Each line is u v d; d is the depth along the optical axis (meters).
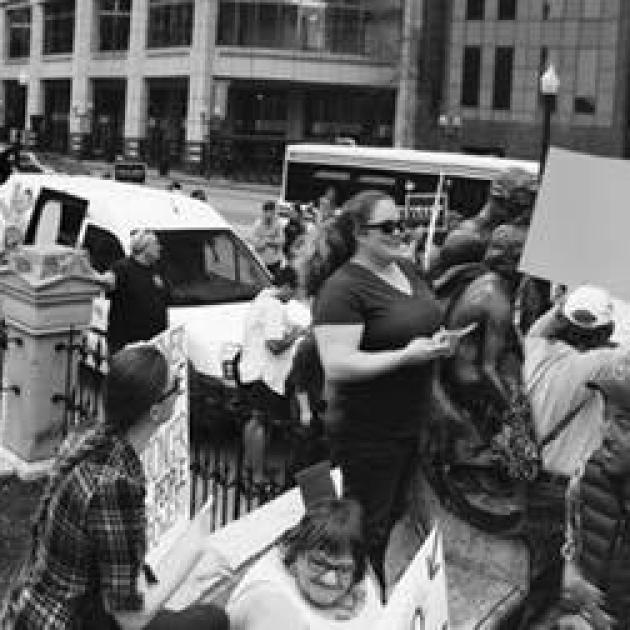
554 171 4.45
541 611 4.58
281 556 3.52
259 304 8.47
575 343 4.61
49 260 7.96
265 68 74.50
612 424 4.09
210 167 74.00
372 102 78.00
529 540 4.70
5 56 106.00
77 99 90.12
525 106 69.31
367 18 75.31
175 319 10.53
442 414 4.91
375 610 3.53
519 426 4.71
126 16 86.75
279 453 7.29
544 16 68.12
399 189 24.05
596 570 4.16
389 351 4.77
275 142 77.62
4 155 30.91
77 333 8.20
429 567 3.49
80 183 13.56
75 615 3.59
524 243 4.71
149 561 4.20
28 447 8.09
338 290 4.78
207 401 9.16
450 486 4.93
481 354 4.77
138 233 9.86
